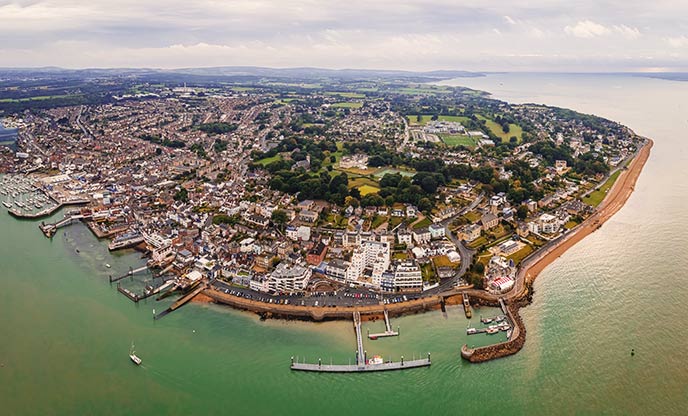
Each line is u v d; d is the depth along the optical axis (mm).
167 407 197125
